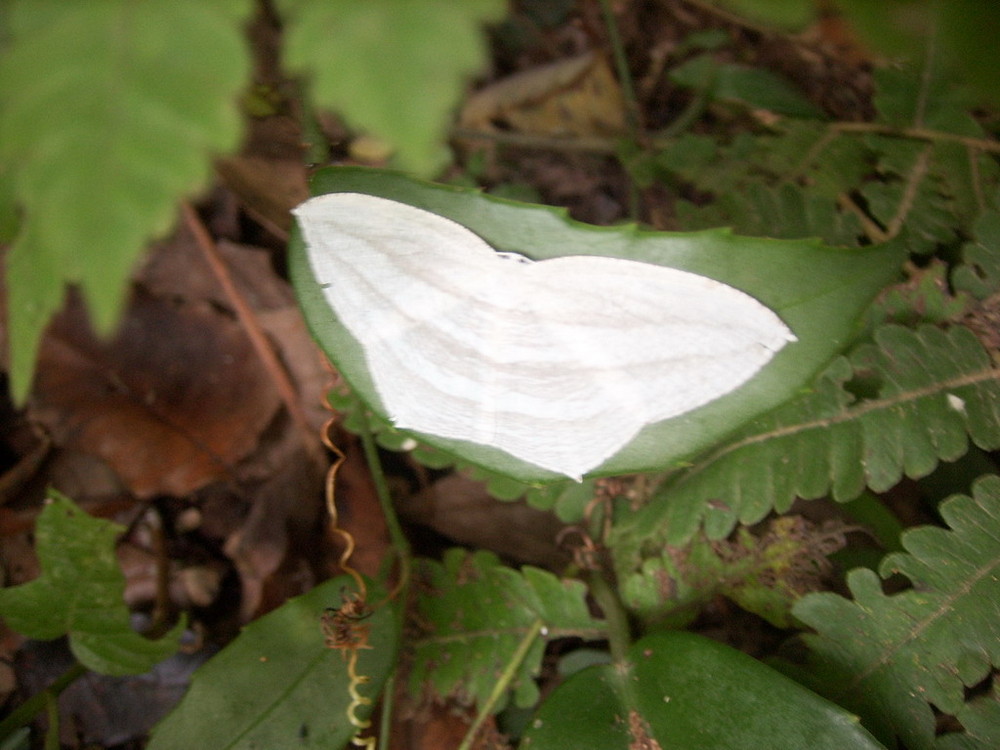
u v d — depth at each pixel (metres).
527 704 0.12
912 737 0.10
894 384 0.11
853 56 0.16
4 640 0.13
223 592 0.14
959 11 0.07
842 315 0.09
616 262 0.09
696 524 0.11
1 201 0.09
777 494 0.11
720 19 0.18
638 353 0.09
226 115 0.06
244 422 0.15
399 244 0.09
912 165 0.13
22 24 0.06
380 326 0.09
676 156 0.15
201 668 0.11
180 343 0.15
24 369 0.07
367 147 0.14
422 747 0.12
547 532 0.14
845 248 0.09
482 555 0.13
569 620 0.12
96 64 0.06
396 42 0.06
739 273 0.09
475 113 0.18
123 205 0.06
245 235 0.15
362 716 0.11
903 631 0.10
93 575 0.11
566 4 0.19
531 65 0.19
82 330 0.14
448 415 0.10
